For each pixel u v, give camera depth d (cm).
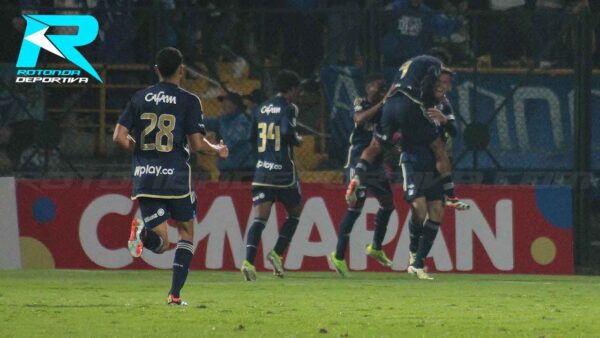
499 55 5203
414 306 3048
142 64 5259
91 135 5194
